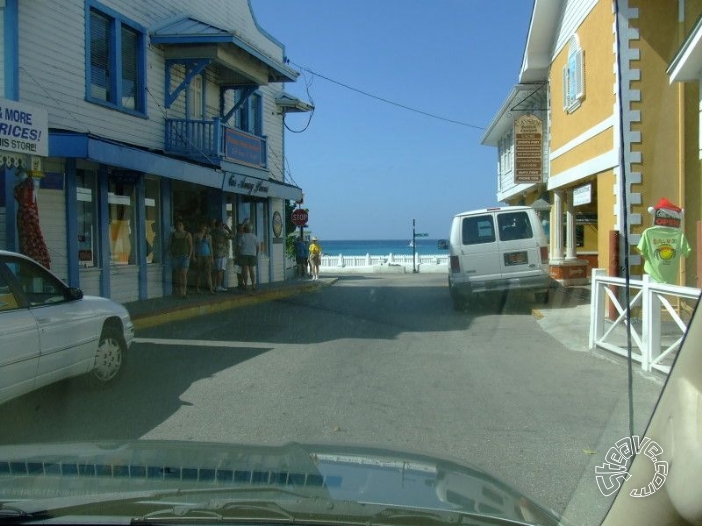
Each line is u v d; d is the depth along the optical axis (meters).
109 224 14.79
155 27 16.30
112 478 3.20
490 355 9.92
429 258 37.12
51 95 12.80
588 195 15.08
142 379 8.36
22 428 6.31
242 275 19.33
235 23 20.80
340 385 8.02
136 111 15.45
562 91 16.91
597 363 9.12
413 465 3.52
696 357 2.66
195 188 19.19
